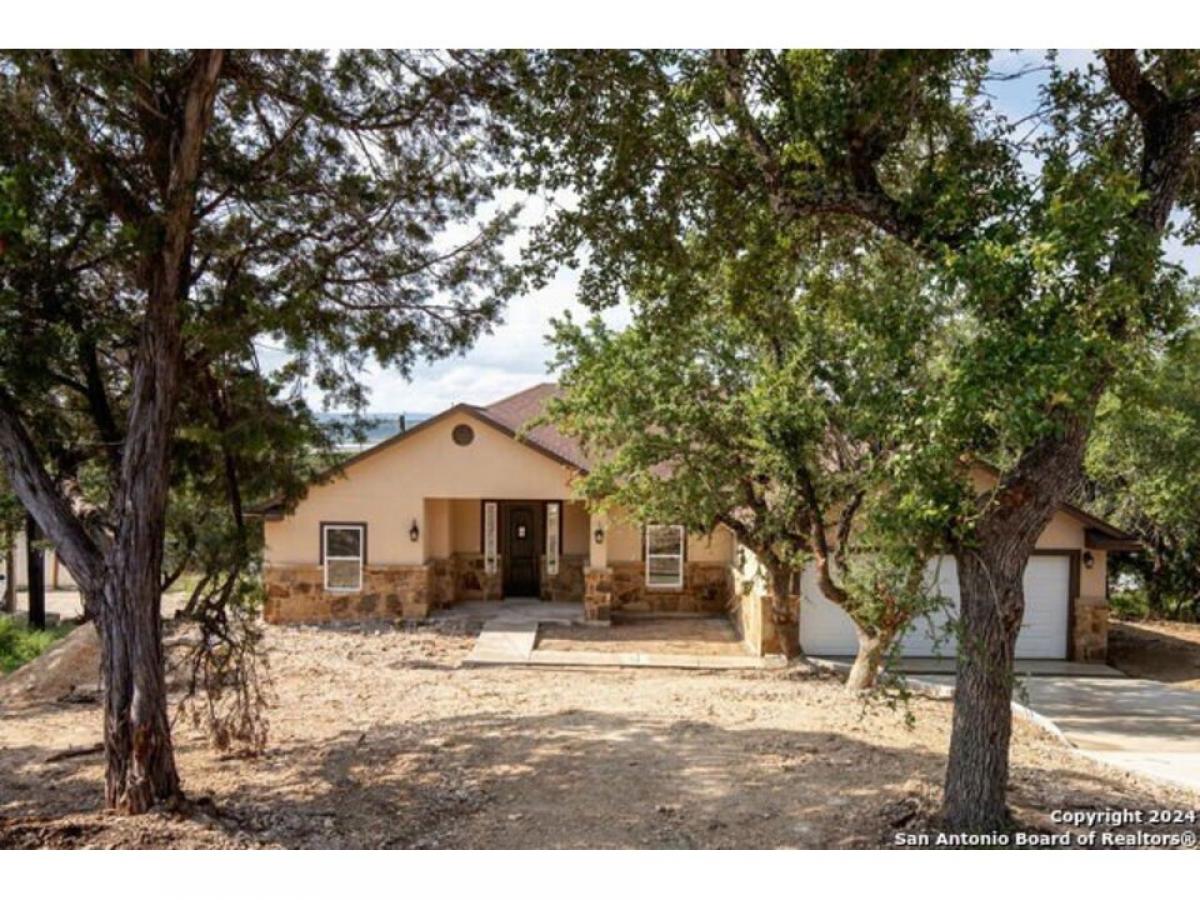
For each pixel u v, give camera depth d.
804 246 9.78
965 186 6.66
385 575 18.92
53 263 7.61
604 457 16.53
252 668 9.44
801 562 13.81
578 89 8.02
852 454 12.38
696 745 9.10
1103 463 20.09
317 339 9.10
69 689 12.81
